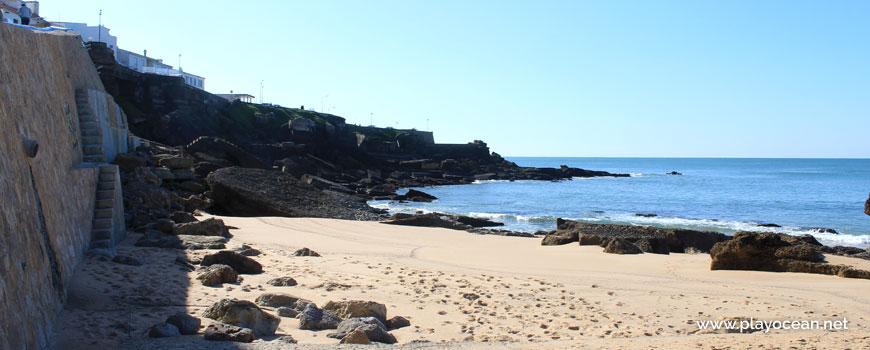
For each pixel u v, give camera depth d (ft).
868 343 24.52
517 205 183.21
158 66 308.40
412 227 97.40
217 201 116.16
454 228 102.99
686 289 43.91
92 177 48.65
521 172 353.10
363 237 79.77
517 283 44.57
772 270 53.26
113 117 90.43
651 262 58.80
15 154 25.13
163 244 51.19
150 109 219.61
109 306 27.37
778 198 224.74
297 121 275.39
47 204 30.12
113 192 51.11
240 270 41.73
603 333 28.07
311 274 42.91
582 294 40.63
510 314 32.37
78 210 40.81
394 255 61.77
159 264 40.47
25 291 20.35
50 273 25.63
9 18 153.17
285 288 36.50
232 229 77.36
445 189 256.52
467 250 68.74
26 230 23.08
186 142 215.92
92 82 79.92
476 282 43.98
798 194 248.32
